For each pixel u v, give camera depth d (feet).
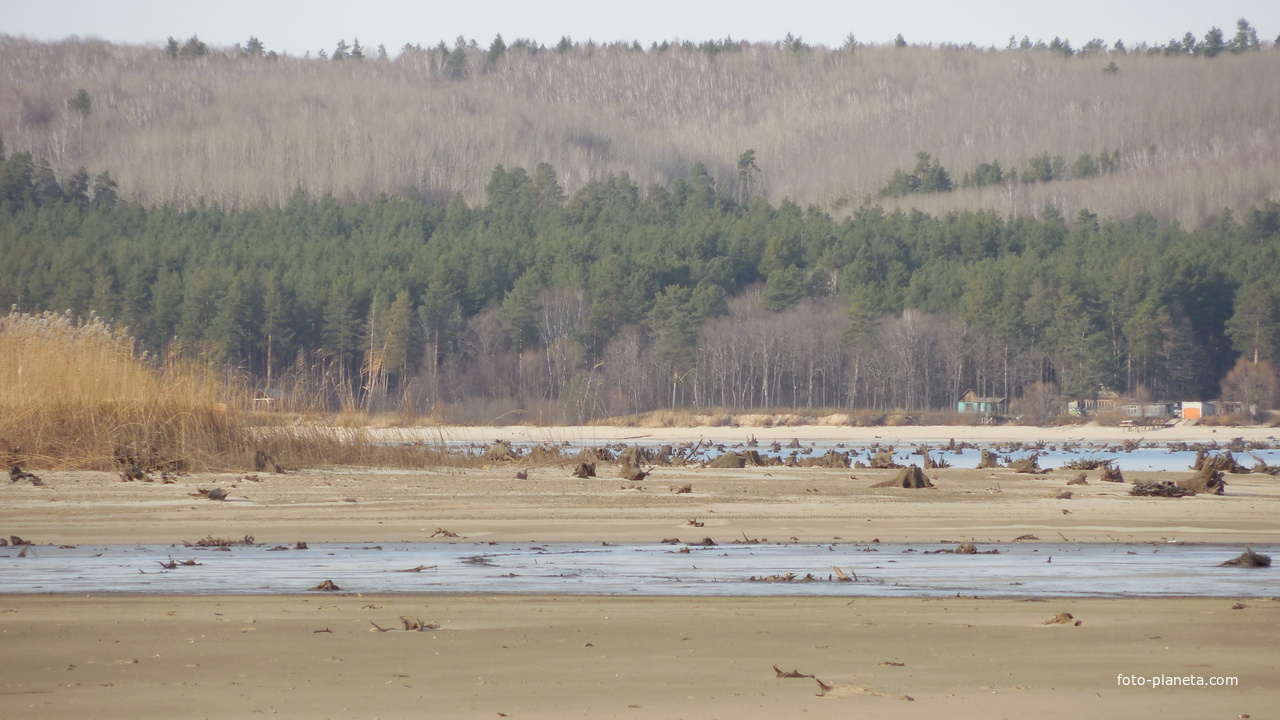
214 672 100.27
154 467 318.86
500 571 164.66
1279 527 233.96
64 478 293.84
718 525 228.63
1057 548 198.08
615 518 239.09
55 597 138.31
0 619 123.65
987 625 123.65
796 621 125.49
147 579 153.99
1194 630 120.98
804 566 172.24
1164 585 154.10
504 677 98.94
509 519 235.20
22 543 191.93
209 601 136.15
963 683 97.66
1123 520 244.63
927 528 227.81
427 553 185.57
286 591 144.36
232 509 245.04
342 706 88.94
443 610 131.23
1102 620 126.82
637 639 115.55
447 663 104.42
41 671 100.22
